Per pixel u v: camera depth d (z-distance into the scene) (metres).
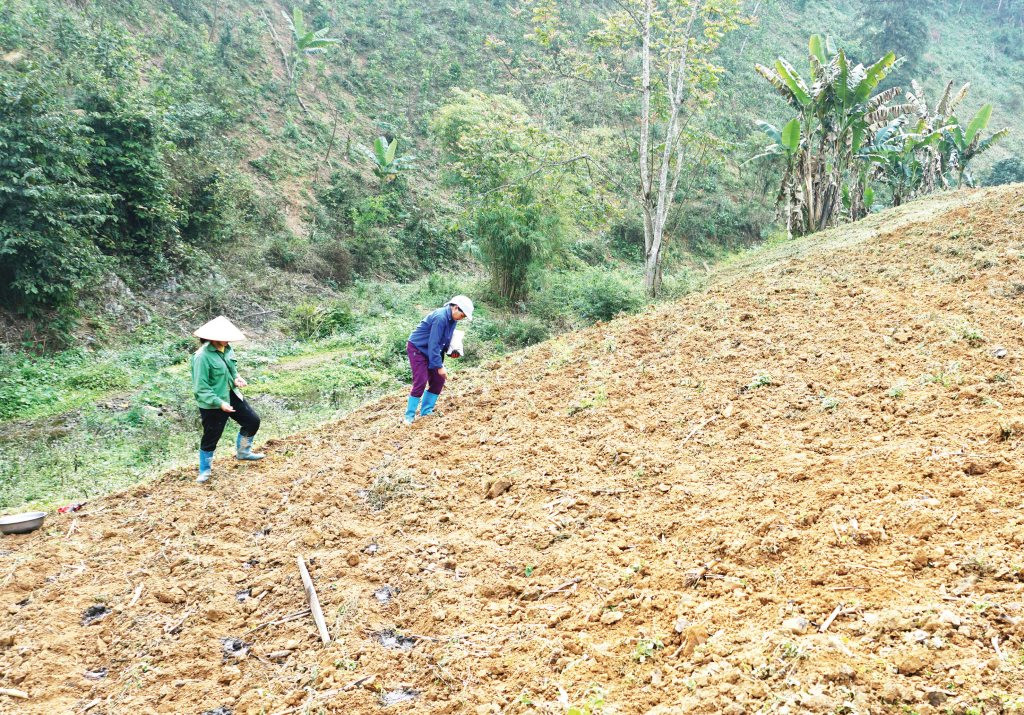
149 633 4.00
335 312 18.41
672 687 2.85
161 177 18.03
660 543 4.01
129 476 8.22
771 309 7.84
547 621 3.52
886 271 8.21
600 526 4.34
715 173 38.38
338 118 33.06
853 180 24.64
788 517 3.88
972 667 2.52
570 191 19.23
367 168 31.44
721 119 39.44
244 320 17.78
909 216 13.61
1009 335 5.51
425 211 29.34
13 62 15.45
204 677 3.59
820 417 5.07
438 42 40.12
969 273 7.23
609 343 8.01
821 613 3.07
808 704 2.52
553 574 3.94
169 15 30.50
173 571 4.71
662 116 19.06
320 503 5.42
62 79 17.20
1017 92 61.47
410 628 3.70
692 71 17.61
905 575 3.18
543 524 4.47
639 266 31.64
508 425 6.39
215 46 30.70
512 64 39.03
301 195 27.27
